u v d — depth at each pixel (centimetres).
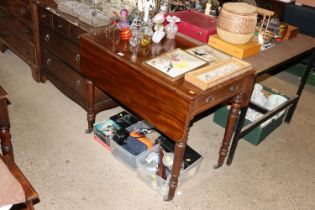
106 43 199
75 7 242
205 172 221
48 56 275
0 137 176
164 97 166
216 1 248
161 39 205
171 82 165
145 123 239
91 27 221
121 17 211
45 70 289
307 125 282
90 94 230
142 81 175
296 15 335
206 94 161
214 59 190
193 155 210
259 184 216
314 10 327
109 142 226
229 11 193
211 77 166
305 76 254
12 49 322
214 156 236
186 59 185
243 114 205
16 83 298
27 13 271
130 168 217
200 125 268
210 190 208
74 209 188
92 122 243
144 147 213
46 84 301
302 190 216
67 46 246
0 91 163
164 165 202
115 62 188
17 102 272
